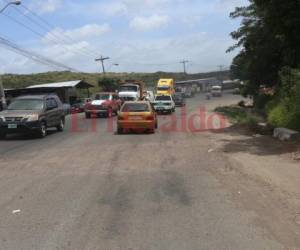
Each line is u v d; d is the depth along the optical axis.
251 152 14.89
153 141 19.06
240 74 42.00
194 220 7.47
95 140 19.81
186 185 10.15
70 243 6.44
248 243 6.38
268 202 8.56
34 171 12.24
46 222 7.44
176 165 12.81
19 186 10.32
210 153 15.02
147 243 6.40
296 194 9.11
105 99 39.34
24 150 16.92
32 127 20.89
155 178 10.98
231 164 12.72
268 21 21.17
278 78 29.53
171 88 66.88
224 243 6.38
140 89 52.72
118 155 14.95
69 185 10.30
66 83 66.56
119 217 7.68
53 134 23.25
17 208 8.34
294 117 19.09
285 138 17.16
